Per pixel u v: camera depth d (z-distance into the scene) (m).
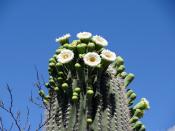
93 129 3.46
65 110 3.52
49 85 3.71
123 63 3.83
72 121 3.47
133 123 3.70
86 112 3.48
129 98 3.78
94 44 3.66
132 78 3.81
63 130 3.49
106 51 3.62
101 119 3.49
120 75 3.82
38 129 3.61
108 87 3.57
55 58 3.70
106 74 3.61
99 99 3.52
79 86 3.53
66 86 3.54
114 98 3.56
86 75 3.55
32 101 3.72
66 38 3.74
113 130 3.48
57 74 3.64
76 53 3.63
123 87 3.71
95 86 3.55
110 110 3.52
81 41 3.67
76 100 3.49
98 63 3.54
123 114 3.55
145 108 3.77
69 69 3.60
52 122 3.54
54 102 3.57
